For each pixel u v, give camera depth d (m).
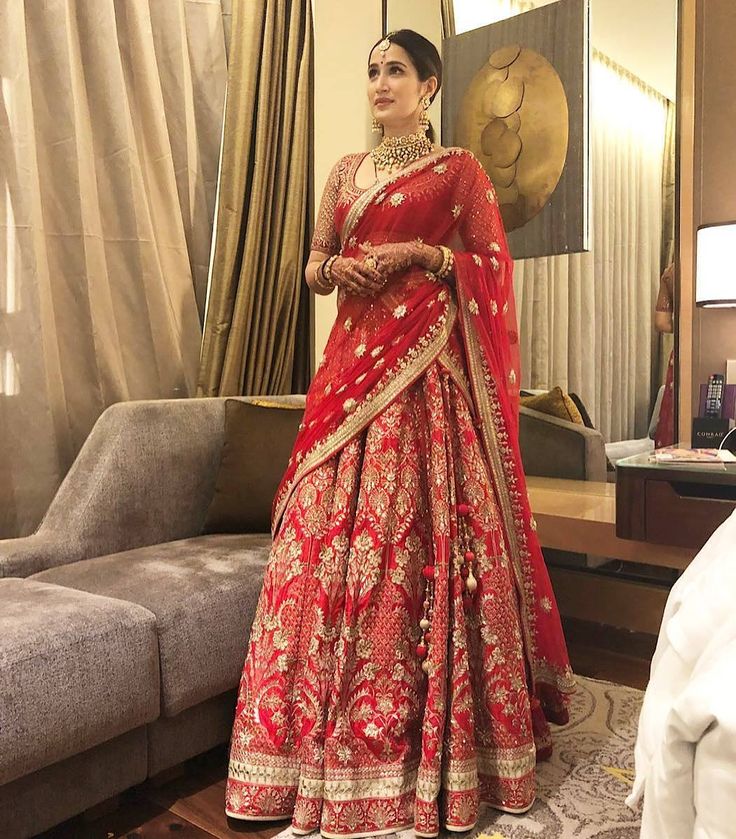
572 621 2.55
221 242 2.51
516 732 1.50
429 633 1.49
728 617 0.73
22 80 2.02
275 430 2.22
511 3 2.54
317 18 2.76
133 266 2.30
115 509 1.98
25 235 2.03
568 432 2.45
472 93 2.64
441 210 1.70
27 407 2.06
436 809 1.39
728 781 0.61
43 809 1.36
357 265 1.62
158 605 1.56
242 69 2.50
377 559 1.50
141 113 2.33
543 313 2.50
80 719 1.34
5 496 2.05
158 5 2.38
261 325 2.66
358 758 1.43
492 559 1.56
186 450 2.17
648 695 0.79
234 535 2.15
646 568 2.40
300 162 2.72
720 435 2.17
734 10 2.19
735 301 2.05
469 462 1.60
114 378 2.25
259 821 1.49
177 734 1.62
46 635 1.33
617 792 1.57
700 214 2.26
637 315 2.34
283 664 1.50
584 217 2.42
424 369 1.63
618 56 2.35
